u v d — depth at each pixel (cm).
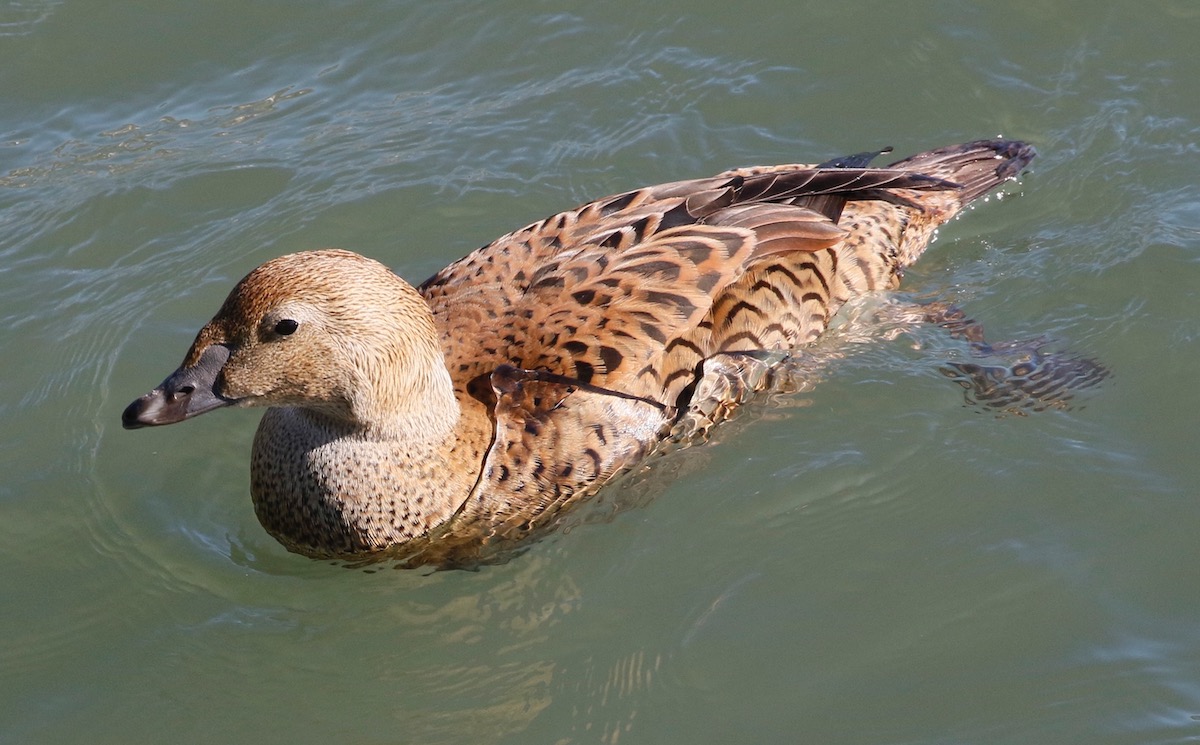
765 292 1135
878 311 1230
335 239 1399
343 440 1070
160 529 1136
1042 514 1073
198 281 1361
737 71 1564
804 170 1191
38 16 1639
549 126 1517
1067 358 1209
